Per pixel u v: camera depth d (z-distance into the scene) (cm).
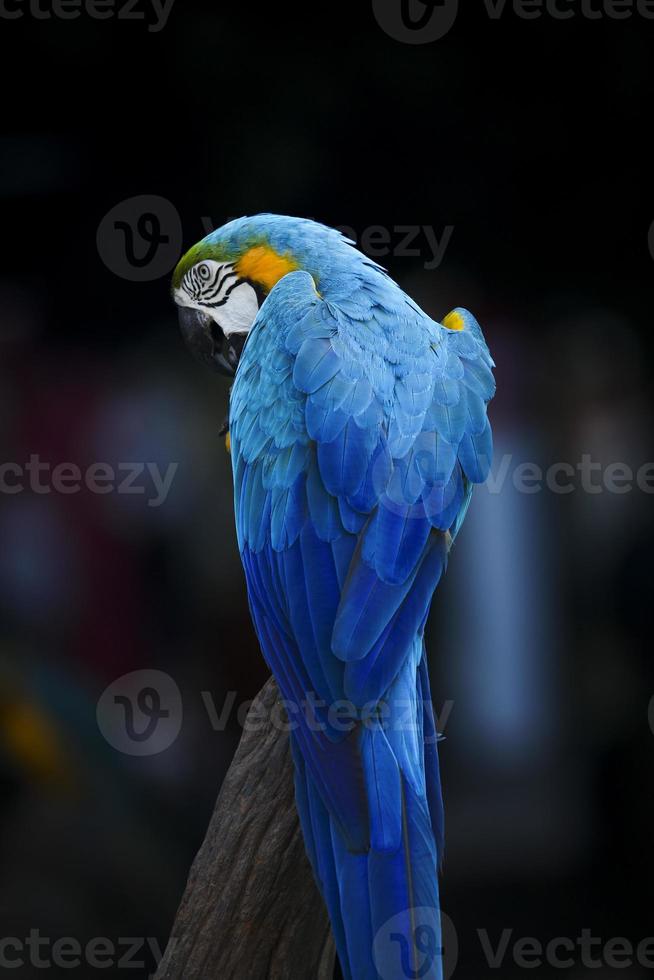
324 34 1090
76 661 1156
